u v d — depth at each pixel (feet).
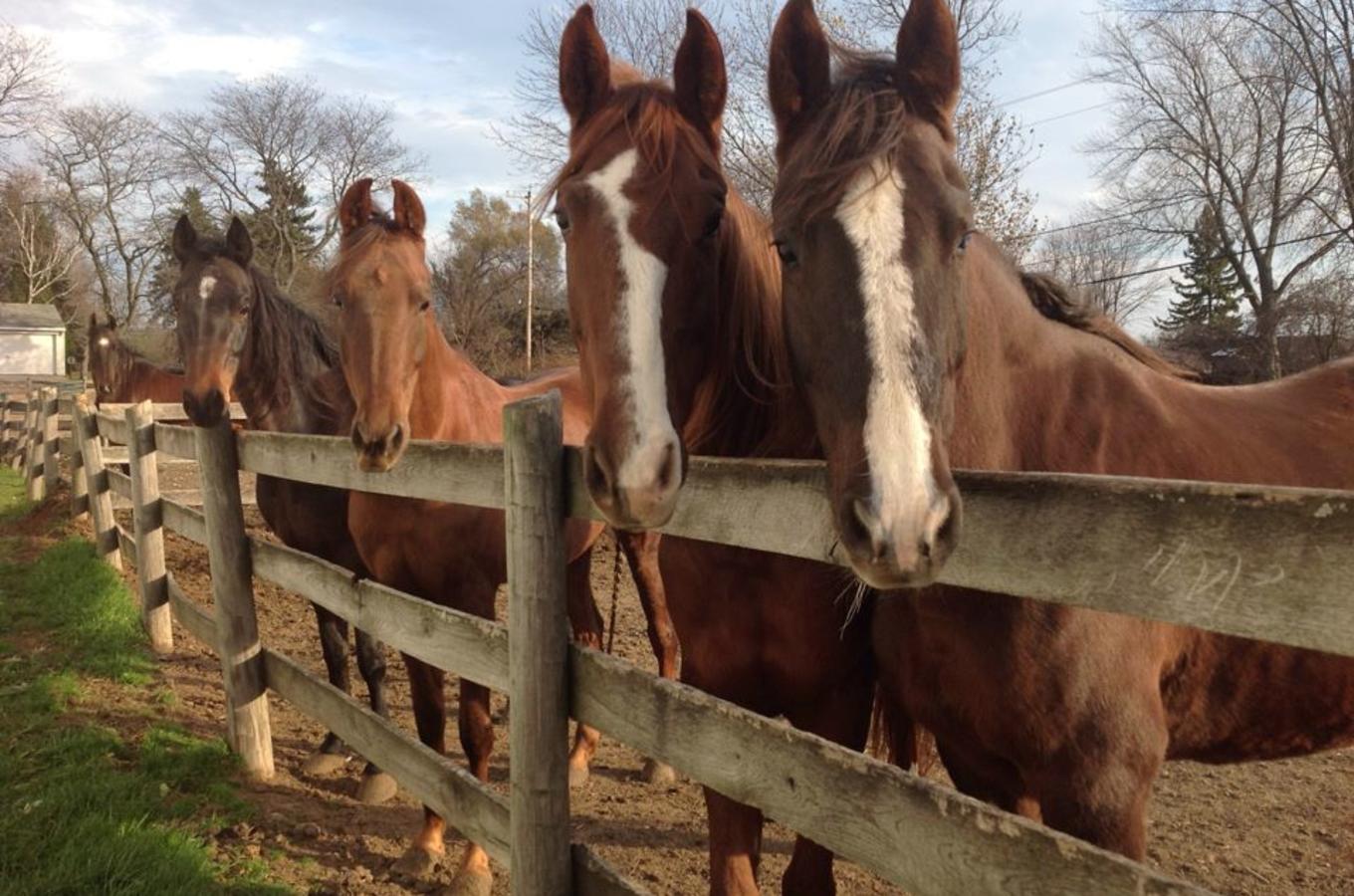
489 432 13.37
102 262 152.87
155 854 10.34
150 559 18.97
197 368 15.28
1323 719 7.20
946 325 4.97
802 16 5.97
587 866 6.90
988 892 4.12
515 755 7.09
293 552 11.98
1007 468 6.52
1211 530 3.50
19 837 10.61
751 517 5.57
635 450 5.95
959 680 6.42
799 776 5.10
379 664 14.52
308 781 13.57
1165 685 6.75
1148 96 76.13
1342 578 3.12
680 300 6.82
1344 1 65.10
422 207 11.79
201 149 117.08
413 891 10.62
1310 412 7.68
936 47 5.69
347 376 10.94
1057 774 6.09
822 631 7.47
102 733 13.91
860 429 4.62
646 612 15.99
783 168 5.86
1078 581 3.98
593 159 7.02
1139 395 6.86
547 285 95.91
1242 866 11.10
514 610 6.93
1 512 35.53
